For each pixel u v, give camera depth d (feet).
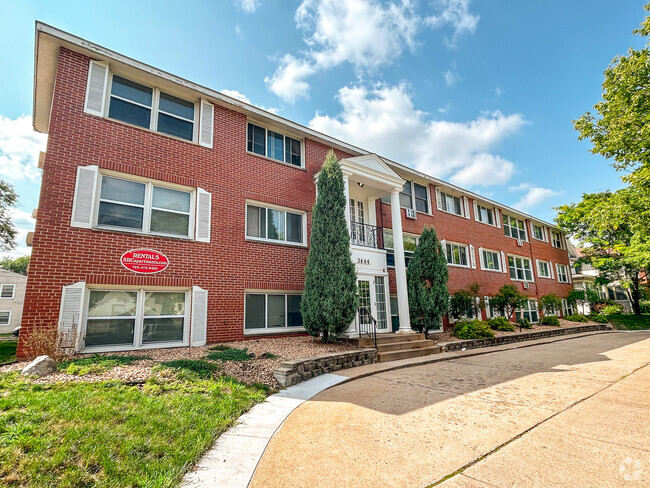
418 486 9.11
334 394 18.76
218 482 9.34
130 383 16.24
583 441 12.10
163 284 26.78
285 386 19.92
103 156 25.57
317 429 13.43
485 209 67.67
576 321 73.46
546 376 23.59
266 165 35.40
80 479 8.60
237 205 32.42
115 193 26.30
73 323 22.33
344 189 36.24
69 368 17.38
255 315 32.53
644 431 13.07
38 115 33.19
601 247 84.02
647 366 27.09
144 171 27.35
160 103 29.91
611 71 42.14
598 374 24.18
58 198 23.22
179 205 29.45
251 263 32.30
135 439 10.82
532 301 72.13
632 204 40.24
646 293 90.43
